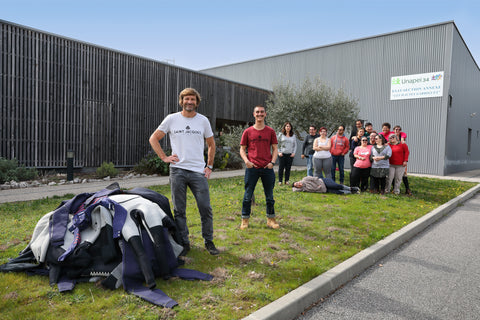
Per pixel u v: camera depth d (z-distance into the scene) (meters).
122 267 2.77
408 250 4.43
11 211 5.38
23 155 9.62
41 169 10.05
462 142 19.48
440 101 15.36
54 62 10.19
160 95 13.28
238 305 2.56
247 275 3.13
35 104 9.82
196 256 3.58
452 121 16.53
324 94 13.16
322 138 8.61
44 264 3.01
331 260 3.61
